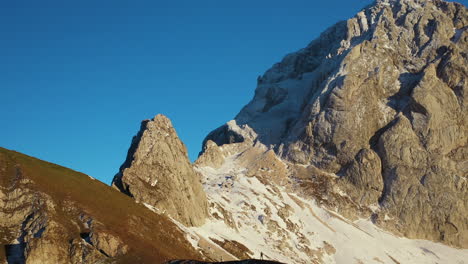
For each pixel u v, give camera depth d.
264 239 170.88
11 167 118.69
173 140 172.50
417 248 194.12
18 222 107.50
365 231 196.25
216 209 176.25
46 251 98.38
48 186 117.25
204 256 129.38
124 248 105.38
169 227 134.62
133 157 158.25
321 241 182.12
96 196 126.00
